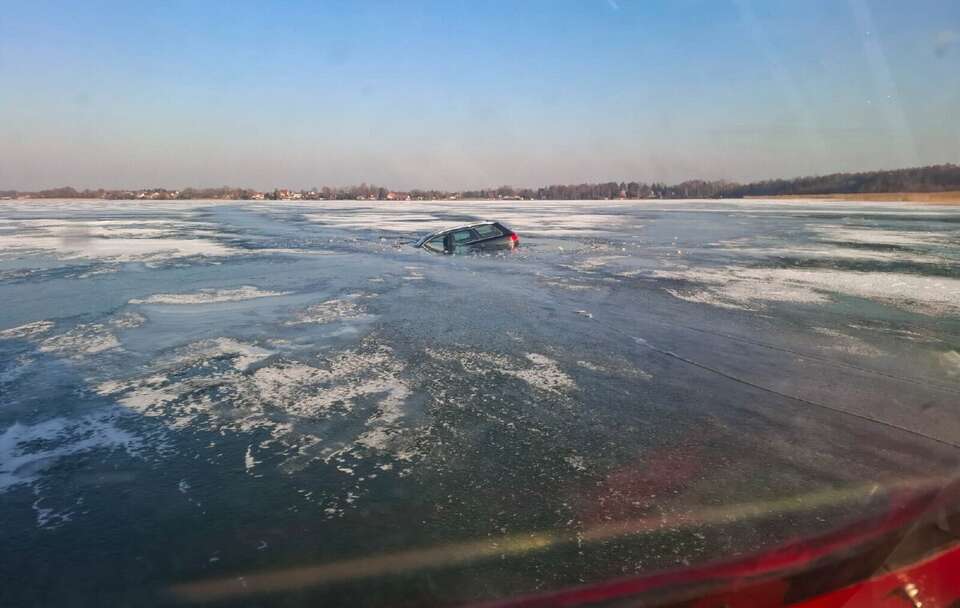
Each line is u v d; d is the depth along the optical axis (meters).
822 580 2.63
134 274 12.91
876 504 3.38
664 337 7.36
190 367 6.20
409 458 4.10
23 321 8.34
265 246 19.73
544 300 9.84
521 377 5.82
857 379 5.73
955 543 2.88
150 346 7.02
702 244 19.72
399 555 3.00
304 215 45.09
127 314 8.78
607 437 4.42
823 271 13.10
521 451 4.19
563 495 3.59
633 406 5.04
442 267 14.16
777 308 9.07
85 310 9.09
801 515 3.30
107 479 3.83
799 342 7.09
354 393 5.39
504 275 12.79
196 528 3.27
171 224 33.28
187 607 2.64
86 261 15.38
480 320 8.35
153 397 5.32
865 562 2.74
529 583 2.77
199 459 4.11
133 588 2.77
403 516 3.37
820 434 4.45
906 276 12.23
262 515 3.39
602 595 2.66
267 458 4.12
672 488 3.65
